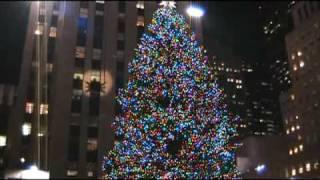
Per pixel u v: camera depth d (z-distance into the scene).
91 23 61.22
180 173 26.41
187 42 29.17
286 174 66.75
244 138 54.34
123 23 62.19
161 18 30.17
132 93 29.17
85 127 54.34
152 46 29.17
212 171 26.81
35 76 54.97
